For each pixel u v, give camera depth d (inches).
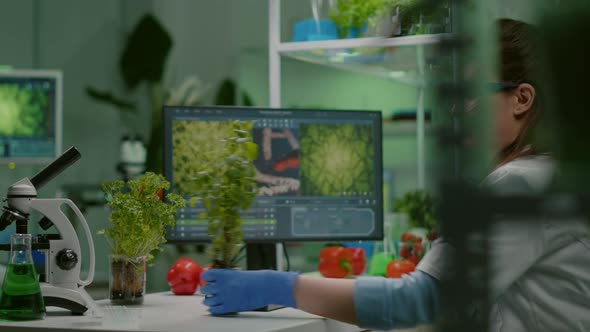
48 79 171.0
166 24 276.4
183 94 272.8
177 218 79.7
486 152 11.2
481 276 10.9
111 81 279.3
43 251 60.3
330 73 179.6
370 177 86.6
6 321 54.8
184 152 80.5
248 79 269.9
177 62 275.9
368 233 86.4
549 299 33.1
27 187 59.1
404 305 48.0
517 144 30.1
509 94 21.8
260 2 267.6
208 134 81.1
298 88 183.5
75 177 272.1
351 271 88.0
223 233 59.6
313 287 52.7
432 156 11.4
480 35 11.2
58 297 58.2
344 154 85.9
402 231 98.6
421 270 48.0
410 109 162.9
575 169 9.5
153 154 271.0
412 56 91.1
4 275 58.7
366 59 95.7
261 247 84.2
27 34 278.1
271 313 59.4
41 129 171.5
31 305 55.1
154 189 68.8
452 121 11.3
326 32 93.9
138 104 277.6
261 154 83.6
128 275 66.4
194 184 60.6
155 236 67.8
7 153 170.4
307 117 84.8
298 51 94.4
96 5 280.5
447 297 11.1
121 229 65.9
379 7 91.0
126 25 279.1
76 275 61.0
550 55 9.3
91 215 258.5
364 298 49.4
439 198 11.1
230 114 82.4
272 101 97.3
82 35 280.5
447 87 11.3
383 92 168.4
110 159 276.4
